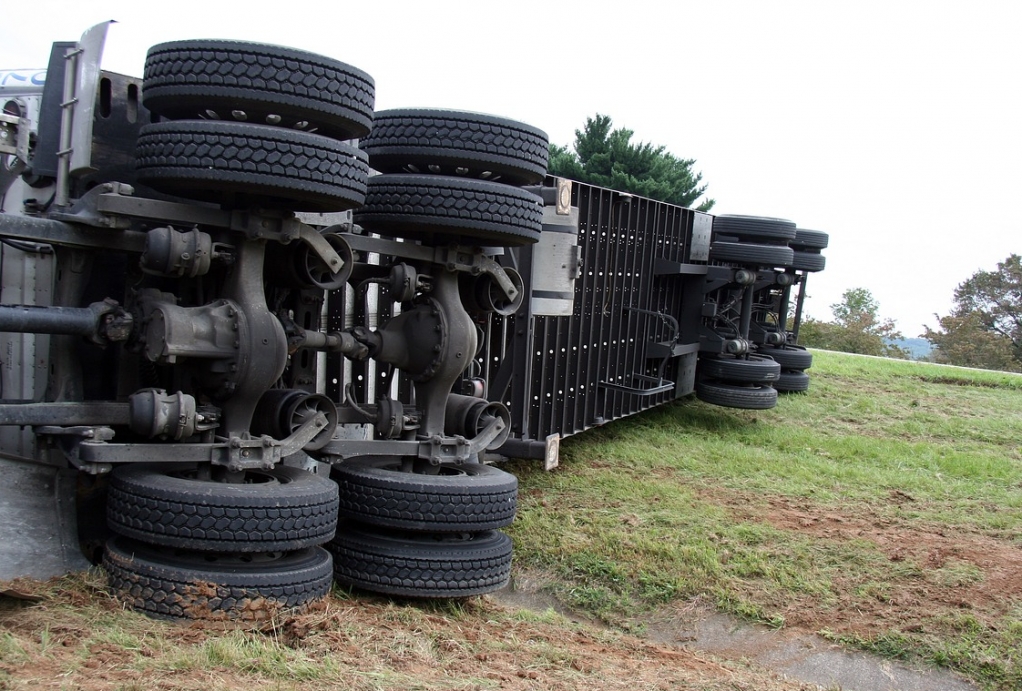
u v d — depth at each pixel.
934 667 6.62
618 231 12.16
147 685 4.04
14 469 5.59
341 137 5.86
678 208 14.35
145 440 5.97
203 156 5.22
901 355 44.88
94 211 5.31
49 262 6.05
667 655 6.36
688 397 16.38
